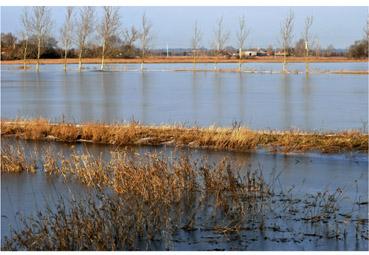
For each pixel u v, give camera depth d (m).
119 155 11.90
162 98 30.52
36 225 8.12
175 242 8.02
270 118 21.80
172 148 15.32
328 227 8.56
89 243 7.64
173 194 9.83
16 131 17.89
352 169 12.64
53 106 26.67
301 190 10.83
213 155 14.27
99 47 71.44
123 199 9.39
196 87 38.41
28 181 11.78
